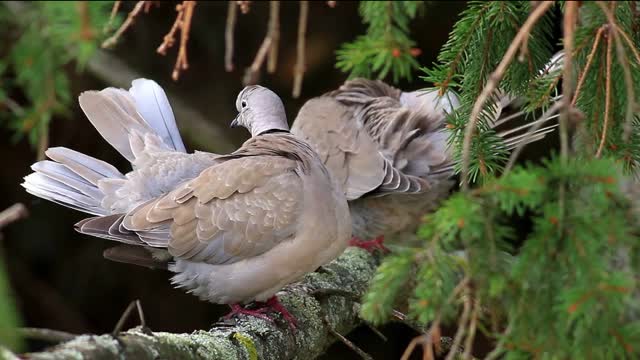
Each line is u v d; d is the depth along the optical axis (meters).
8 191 14.49
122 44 13.89
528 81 7.40
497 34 7.23
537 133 8.85
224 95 14.43
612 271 5.24
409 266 5.64
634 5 6.66
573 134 7.04
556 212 5.18
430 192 10.88
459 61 7.47
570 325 5.40
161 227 8.21
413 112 11.06
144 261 8.55
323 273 9.79
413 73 14.26
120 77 12.04
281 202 8.05
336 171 10.75
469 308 5.44
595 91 6.54
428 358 5.45
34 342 14.41
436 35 14.05
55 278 14.62
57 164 9.03
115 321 14.70
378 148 10.93
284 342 8.25
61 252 14.63
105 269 14.66
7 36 9.58
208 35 14.34
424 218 5.50
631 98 5.55
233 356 7.36
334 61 14.48
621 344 5.19
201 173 8.38
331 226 8.10
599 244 5.14
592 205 5.21
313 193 8.10
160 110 9.65
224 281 8.27
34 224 14.52
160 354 6.38
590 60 6.16
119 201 8.80
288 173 8.17
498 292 5.31
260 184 8.13
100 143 14.48
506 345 5.48
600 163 5.22
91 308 14.69
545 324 5.36
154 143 9.27
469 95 7.49
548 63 7.66
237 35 14.55
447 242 5.62
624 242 5.10
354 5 14.40
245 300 8.44
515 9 7.09
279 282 8.25
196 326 14.70
